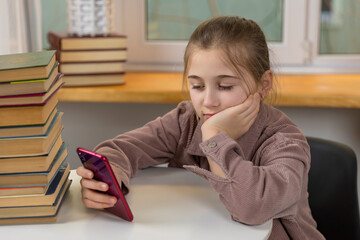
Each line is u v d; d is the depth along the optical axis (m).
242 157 1.00
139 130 1.27
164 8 2.08
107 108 2.02
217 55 1.05
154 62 2.11
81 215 0.95
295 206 0.99
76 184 1.11
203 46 1.07
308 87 1.83
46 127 0.90
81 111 2.02
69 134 2.04
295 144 1.04
